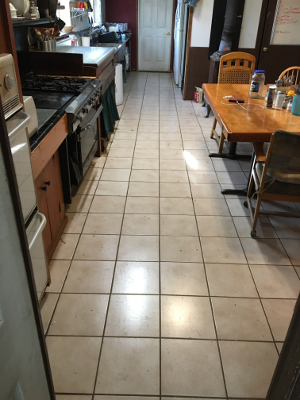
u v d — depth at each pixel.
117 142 3.90
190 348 1.56
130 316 1.71
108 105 3.81
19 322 0.83
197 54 5.35
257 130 2.17
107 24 6.87
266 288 1.92
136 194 2.84
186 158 3.55
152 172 3.23
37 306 0.93
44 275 1.72
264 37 5.15
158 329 1.65
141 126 4.43
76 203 2.68
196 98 5.56
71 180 2.40
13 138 1.21
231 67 3.74
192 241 2.29
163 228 2.42
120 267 2.04
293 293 1.89
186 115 4.93
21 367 0.86
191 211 2.63
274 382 1.17
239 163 3.47
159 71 7.98
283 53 5.27
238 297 1.85
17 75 1.32
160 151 3.70
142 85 6.64
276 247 2.25
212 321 1.70
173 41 7.65
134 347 1.56
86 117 2.62
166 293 1.86
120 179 3.07
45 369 1.05
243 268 2.06
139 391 1.38
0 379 0.74
